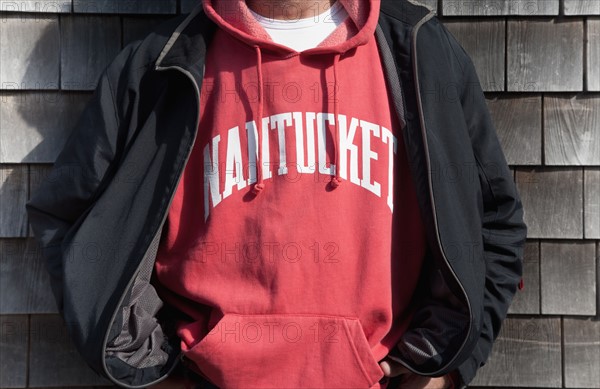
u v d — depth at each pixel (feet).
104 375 4.95
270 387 5.07
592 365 6.15
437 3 6.14
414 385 5.42
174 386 5.52
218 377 5.09
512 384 6.20
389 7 5.41
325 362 5.02
